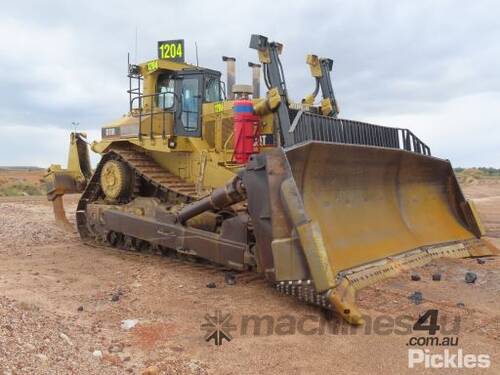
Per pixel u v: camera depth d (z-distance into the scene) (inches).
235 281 308.3
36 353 175.3
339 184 293.9
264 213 249.8
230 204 300.8
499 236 512.1
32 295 271.9
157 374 179.0
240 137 334.3
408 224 336.2
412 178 356.8
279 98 309.4
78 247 442.6
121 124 444.5
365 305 249.0
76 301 269.3
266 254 249.9
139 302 268.5
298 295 235.9
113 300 271.7
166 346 207.3
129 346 206.7
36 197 1130.7
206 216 334.6
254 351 201.9
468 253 348.2
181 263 366.0
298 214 229.1
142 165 420.8
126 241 421.1
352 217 295.7
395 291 270.4
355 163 298.8
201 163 381.4
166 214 356.2
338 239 271.0
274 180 243.1
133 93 435.2
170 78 419.2
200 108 393.4
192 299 272.2
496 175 2375.7
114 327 229.8
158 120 413.7
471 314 237.1
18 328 194.5
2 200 987.9
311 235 225.0
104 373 174.9
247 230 292.5
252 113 334.6
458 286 280.8
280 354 198.5
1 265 361.1
